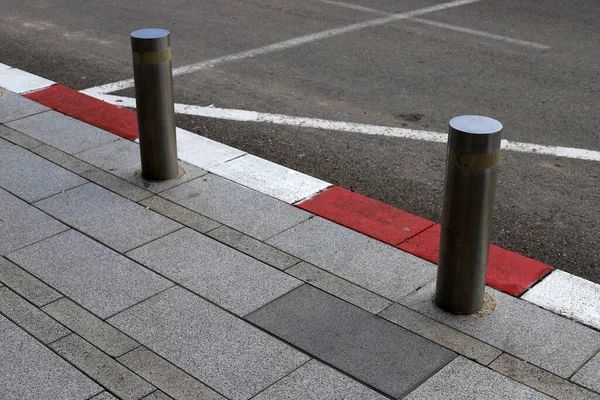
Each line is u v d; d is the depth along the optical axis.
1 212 5.91
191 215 5.87
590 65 9.53
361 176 6.74
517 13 11.88
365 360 4.27
